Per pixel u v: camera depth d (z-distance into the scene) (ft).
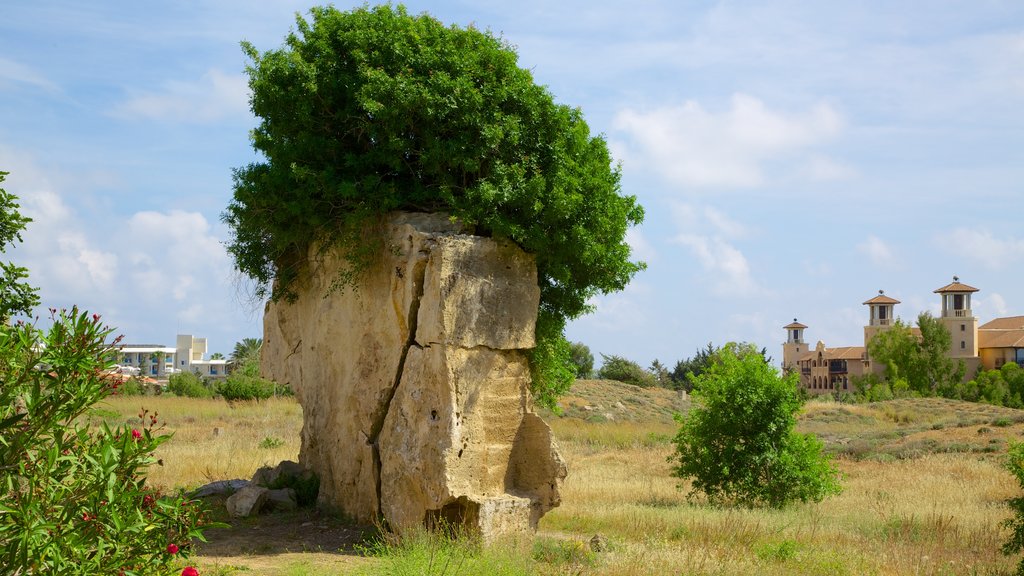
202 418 116.06
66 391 21.38
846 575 36.99
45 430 20.99
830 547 43.32
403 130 43.27
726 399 66.49
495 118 43.06
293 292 54.49
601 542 41.60
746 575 35.29
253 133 47.55
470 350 41.78
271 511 50.37
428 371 41.78
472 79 43.86
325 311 51.01
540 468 43.98
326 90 44.65
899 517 53.47
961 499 63.93
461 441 40.78
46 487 20.66
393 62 44.29
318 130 45.47
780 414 65.87
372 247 45.37
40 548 19.54
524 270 44.11
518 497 42.73
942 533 48.16
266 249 52.85
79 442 21.94
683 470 67.41
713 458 66.08
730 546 41.68
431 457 40.86
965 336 287.69
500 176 42.50
